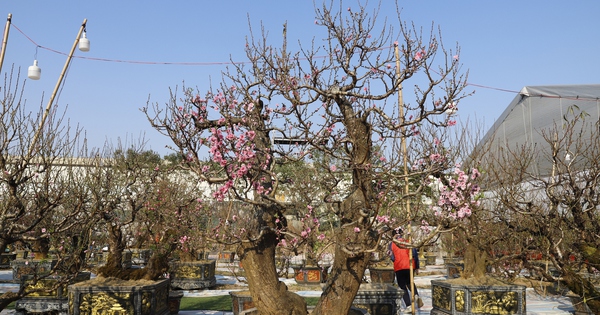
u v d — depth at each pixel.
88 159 9.68
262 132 5.72
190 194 9.73
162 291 8.60
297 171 7.48
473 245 9.09
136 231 10.59
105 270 8.60
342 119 5.70
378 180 6.03
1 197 7.83
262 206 5.66
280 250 10.30
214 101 5.70
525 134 17.00
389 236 5.73
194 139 5.31
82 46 8.15
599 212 8.49
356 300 8.62
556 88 16.50
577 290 6.15
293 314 5.68
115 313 7.81
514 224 7.59
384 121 5.74
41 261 12.05
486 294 8.60
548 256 6.40
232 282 15.72
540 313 10.49
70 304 8.00
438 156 5.76
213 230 6.27
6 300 6.44
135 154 11.29
